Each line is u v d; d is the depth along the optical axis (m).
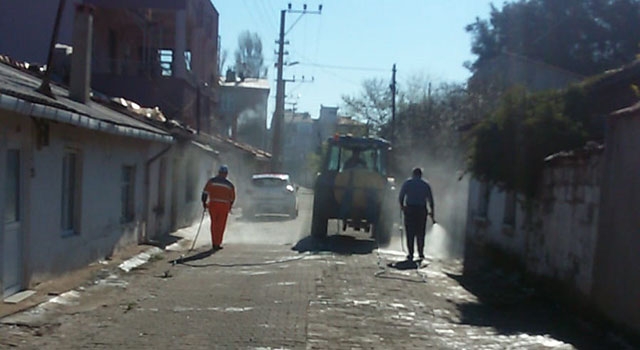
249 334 8.90
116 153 16.03
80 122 11.81
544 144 13.27
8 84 11.27
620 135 9.44
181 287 12.36
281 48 44.09
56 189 12.27
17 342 8.27
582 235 10.79
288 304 10.83
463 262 17.56
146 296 11.49
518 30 40.44
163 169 21.12
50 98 12.39
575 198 11.23
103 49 31.11
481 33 43.19
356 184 20.55
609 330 9.30
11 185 10.64
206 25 37.03
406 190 16.58
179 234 22.00
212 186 18.27
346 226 22.25
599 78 14.09
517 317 10.56
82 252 13.76
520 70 34.84
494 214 17.64
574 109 13.97
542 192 13.18
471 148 15.03
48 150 11.84
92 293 11.67
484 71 40.25
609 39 38.44
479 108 35.66
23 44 27.34
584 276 10.58
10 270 10.59
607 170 9.82
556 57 38.91
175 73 30.61
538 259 13.28
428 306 11.12
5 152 10.13
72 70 15.80
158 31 33.19
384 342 8.73
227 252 17.52
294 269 14.41
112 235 15.80
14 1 27.42
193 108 32.59
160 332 8.95
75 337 8.62
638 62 13.57
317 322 9.64
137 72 31.64
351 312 10.36
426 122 39.50
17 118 10.48
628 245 8.94
